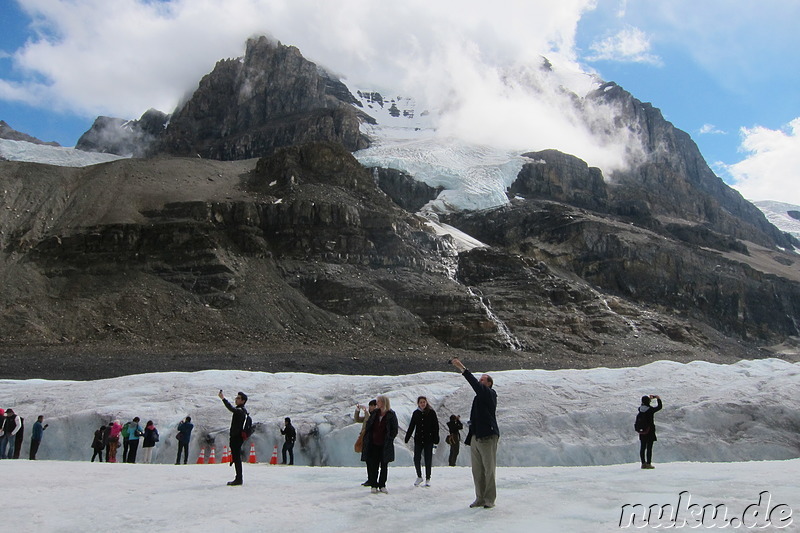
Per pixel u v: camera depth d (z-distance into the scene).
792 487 12.62
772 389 30.75
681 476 15.03
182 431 27.02
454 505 11.80
